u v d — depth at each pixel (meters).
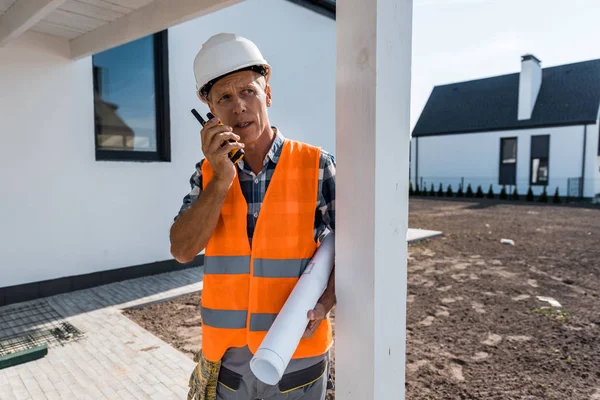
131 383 2.82
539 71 20.81
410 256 6.98
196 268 5.80
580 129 18.56
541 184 19.97
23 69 4.22
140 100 5.29
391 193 1.09
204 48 1.24
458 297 4.78
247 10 6.23
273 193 1.31
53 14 3.62
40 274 4.46
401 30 1.07
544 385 2.82
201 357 1.42
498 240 8.43
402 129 1.10
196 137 5.79
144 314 4.17
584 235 9.02
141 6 3.40
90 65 4.69
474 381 2.89
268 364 1.05
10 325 3.77
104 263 4.96
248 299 1.31
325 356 1.41
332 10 7.56
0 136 4.11
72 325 3.79
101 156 4.93
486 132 21.70
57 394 2.68
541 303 4.56
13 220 4.24
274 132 1.38
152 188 5.35
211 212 1.21
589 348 3.40
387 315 1.12
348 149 1.10
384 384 1.13
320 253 1.28
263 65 1.28
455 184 23.16
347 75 1.09
